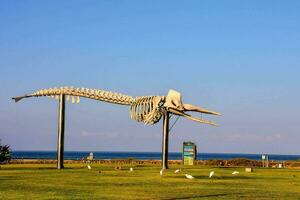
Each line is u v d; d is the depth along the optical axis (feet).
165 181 130.21
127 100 212.64
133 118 208.95
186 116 195.72
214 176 152.97
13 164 261.03
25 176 145.69
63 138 202.69
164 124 195.83
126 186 114.21
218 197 92.22
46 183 120.78
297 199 89.71
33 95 215.72
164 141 195.52
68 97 210.38
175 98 195.00
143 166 234.17
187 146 247.91
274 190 107.45
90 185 116.16
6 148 217.77
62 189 105.40
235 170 193.06
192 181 131.03
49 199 86.48
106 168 202.69
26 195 92.79
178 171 169.89
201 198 90.43
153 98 200.13
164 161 195.31
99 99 214.28
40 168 199.72
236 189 108.78
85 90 212.43
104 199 87.61
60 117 204.54
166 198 90.12
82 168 201.87
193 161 246.06
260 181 133.59
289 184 124.16
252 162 277.23
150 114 199.21
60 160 201.26
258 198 90.84
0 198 87.51
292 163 274.77
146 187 112.06
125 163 298.35
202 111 195.83
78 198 88.48
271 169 207.31
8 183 119.85
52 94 211.61
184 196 93.61
